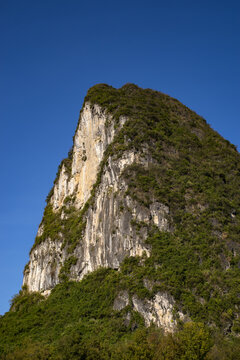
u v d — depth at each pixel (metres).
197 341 49.94
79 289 73.44
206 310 60.50
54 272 82.00
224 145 94.94
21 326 72.00
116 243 72.38
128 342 56.78
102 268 73.00
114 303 65.81
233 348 53.38
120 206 74.56
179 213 73.62
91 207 80.81
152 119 90.44
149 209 72.81
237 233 73.38
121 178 77.25
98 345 55.41
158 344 53.03
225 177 85.00
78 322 67.06
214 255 68.44
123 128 84.25
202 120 103.44
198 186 79.50
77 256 79.56
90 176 89.00
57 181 103.06
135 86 105.12
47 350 56.97
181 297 61.62
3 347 66.81
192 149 89.75
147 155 80.88
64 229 86.38
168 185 77.56
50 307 74.44
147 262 67.31
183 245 69.50
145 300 62.72
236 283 64.12
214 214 75.06
